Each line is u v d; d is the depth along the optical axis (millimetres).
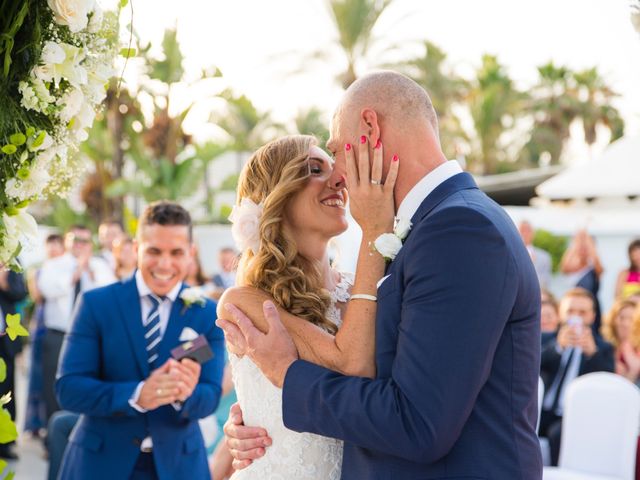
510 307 1970
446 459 1979
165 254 3430
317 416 2072
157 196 18344
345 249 7871
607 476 4684
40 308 8430
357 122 2201
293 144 2562
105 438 3279
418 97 2197
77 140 2070
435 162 2174
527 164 33188
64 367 3322
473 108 30375
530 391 2055
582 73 35781
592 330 5863
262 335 2266
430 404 1891
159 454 3277
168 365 3201
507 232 2023
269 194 2492
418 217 2119
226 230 15102
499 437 1985
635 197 8922
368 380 2049
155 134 18875
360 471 2094
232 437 2420
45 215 19312
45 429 7816
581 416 4785
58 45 1923
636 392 4730
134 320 3391
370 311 2154
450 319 1914
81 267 8305
